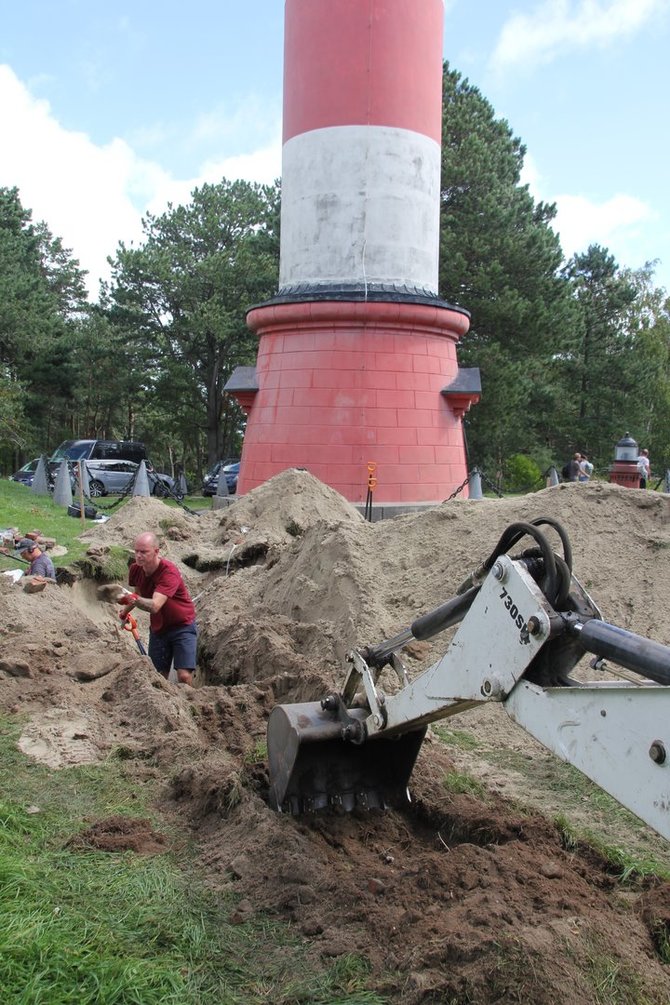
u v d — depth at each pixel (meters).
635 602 7.90
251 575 11.13
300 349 18.06
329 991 3.46
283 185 19.17
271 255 41.16
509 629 3.62
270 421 18.36
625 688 3.09
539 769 6.22
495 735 6.81
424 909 3.97
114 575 11.93
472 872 4.23
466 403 18.72
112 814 4.91
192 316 40.47
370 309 17.59
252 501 14.40
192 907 4.01
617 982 3.38
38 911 3.80
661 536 8.41
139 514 14.67
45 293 44.44
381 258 18.17
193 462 62.56
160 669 8.16
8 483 27.72
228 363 44.78
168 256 41.34
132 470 32.88
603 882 4.50
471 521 9.29
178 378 42.34
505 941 3.43
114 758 5.66
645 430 50.59
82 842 4.54
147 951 3.67
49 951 3.52
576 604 3.59
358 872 4.39
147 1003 3.33
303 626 8.76
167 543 13.45
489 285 34.16
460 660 3.94
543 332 35.78
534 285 36.00
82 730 5.94
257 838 4.50
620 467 25.50
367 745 5.13
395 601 8.70
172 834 4.71
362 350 17.80
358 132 17.92
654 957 3.67
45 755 5.63
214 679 8.80
